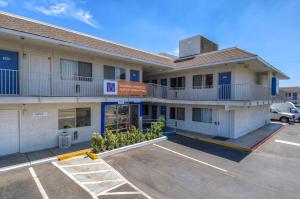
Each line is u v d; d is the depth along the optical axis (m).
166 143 12.66
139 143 11.59
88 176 7.35
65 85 11.83
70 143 11.17
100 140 9.98
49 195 5.95
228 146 12.37
